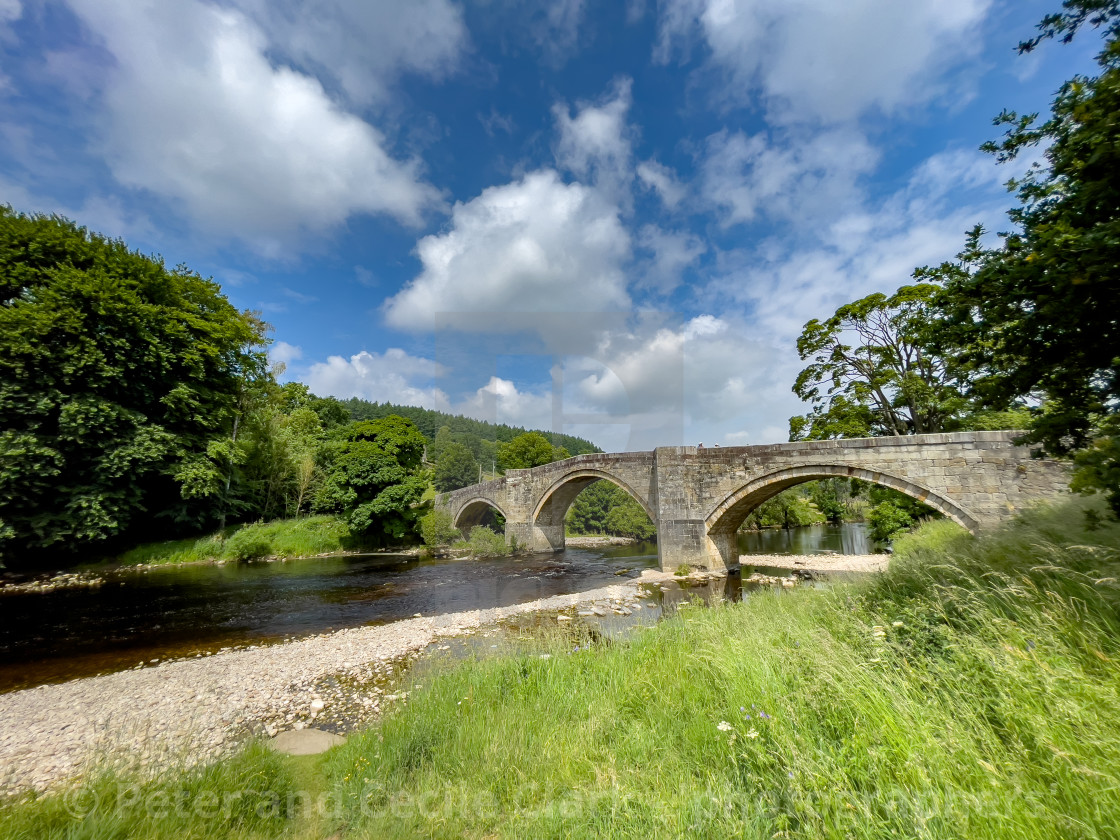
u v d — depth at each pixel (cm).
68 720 769
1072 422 469
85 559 2303
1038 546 593
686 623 788
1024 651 347
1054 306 416
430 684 667
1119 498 461
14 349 1850
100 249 2267
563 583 1984
